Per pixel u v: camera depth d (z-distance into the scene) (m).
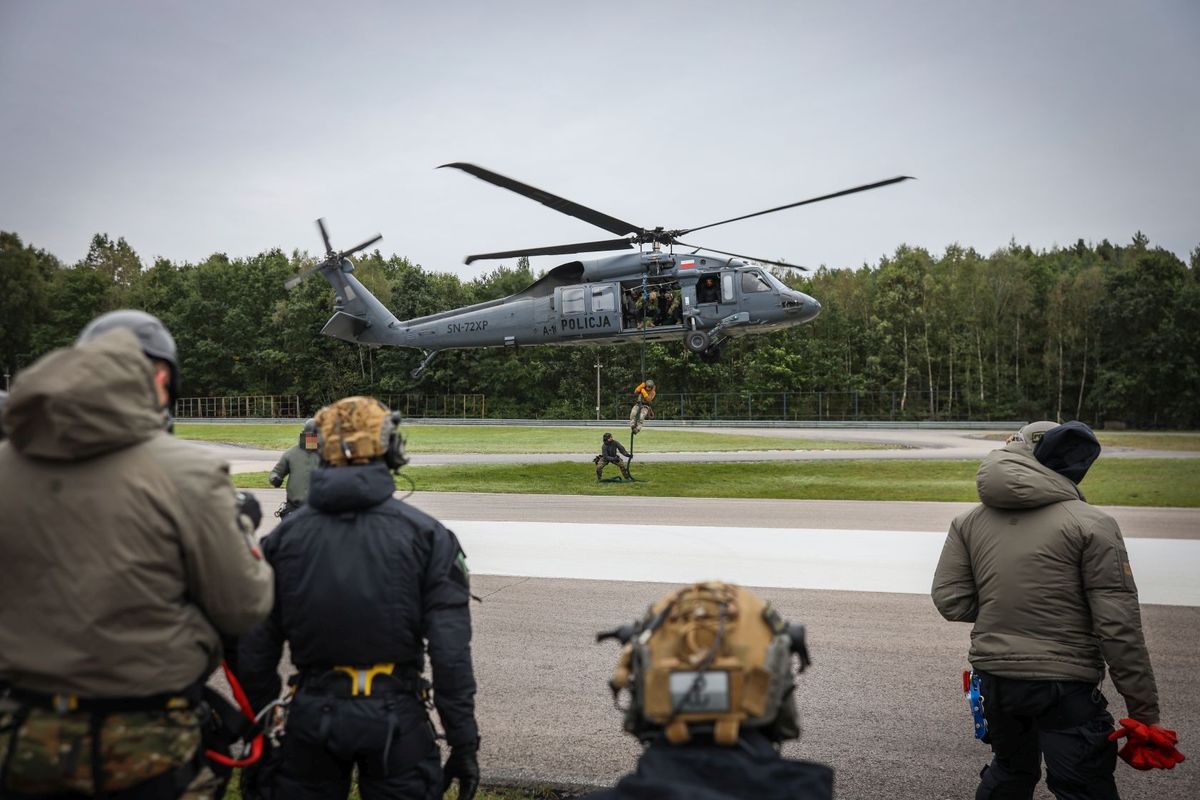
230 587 2.06
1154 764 3.03
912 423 57.81
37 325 93.50
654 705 1.58
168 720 1.99
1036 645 3.20
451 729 2.52
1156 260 70.56
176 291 93.06
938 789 4.16
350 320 25.45
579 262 21.25
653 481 19.92
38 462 1.97
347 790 2.62
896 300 75.62
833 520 13.15
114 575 1.91
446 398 74.06
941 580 3.57
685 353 71.12
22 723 1.89
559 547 10.64
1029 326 75.50
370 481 2.55
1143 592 8.27
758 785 1.51
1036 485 3.29
